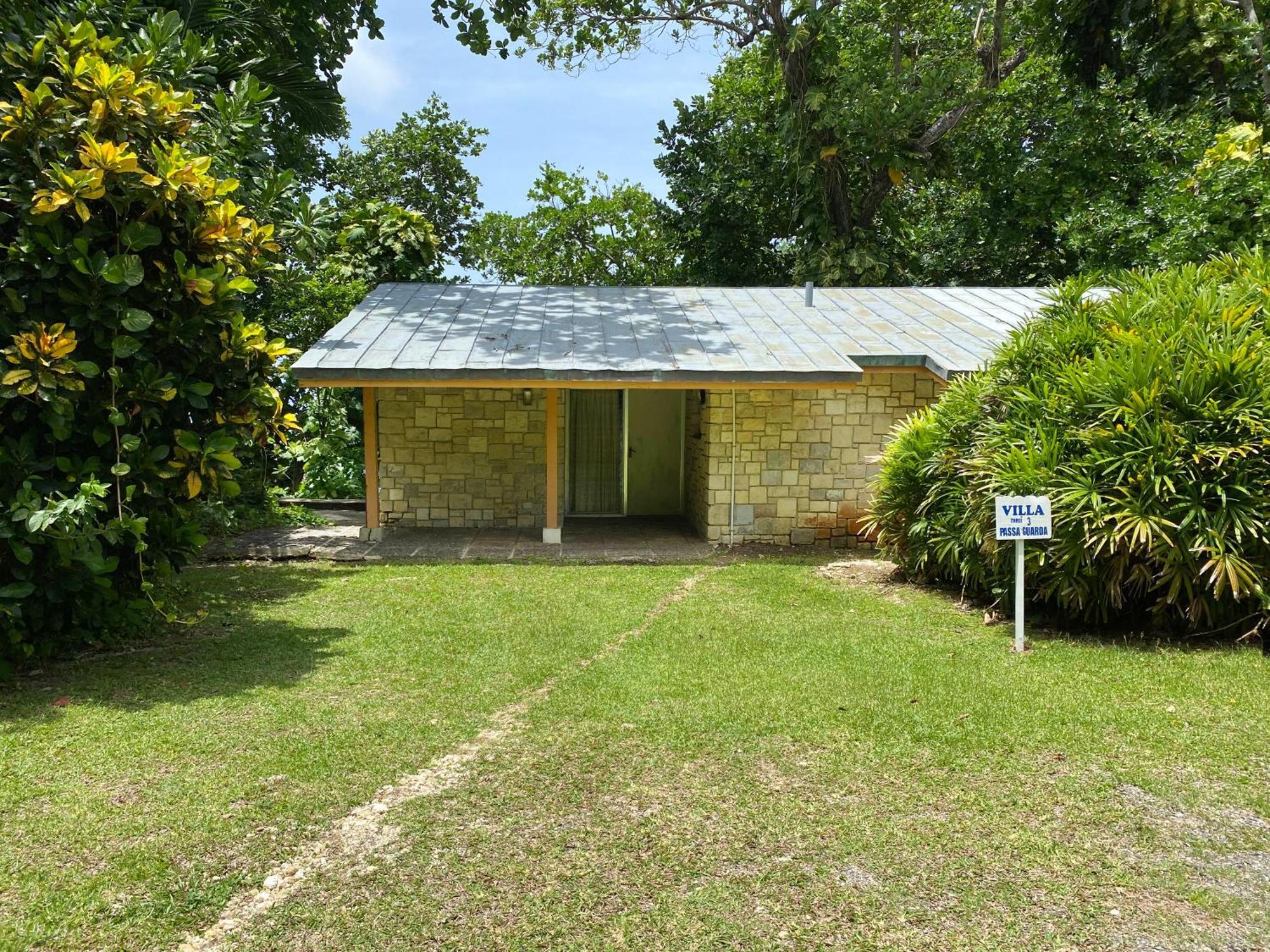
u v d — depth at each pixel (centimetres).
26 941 311
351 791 424
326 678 594
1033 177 1994
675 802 414
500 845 377
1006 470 733
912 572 920
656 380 1058
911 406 1173
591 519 1418
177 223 632
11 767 447
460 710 531
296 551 1084
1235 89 1666
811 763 457
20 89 568
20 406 571
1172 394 678
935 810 408
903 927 324
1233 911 334
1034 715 521
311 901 338
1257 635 673
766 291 1516
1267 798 421
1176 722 512
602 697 552
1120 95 1956
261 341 691
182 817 397
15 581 575
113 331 600
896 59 2019
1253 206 1450
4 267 574
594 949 312
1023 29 2016
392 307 1334
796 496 1177
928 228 2334
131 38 747
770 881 352
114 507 628
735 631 714
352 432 1520
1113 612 750
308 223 998
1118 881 353
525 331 1222
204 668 616
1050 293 922
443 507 1280
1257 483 645
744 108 2323
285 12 1353
